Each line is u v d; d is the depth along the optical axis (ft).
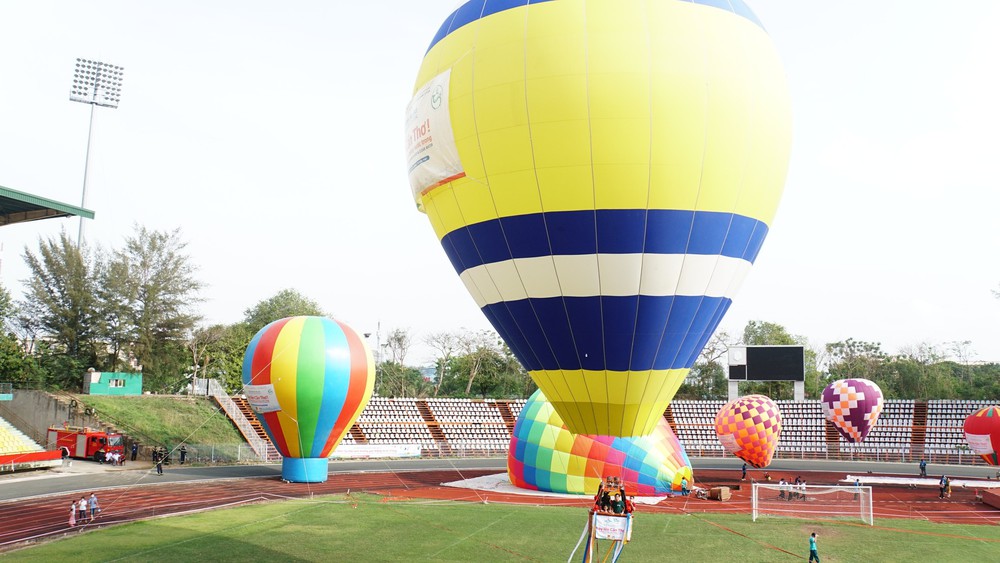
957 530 94.38
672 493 121.70
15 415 187.21
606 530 53.67
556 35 64.08
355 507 106.42
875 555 77.71
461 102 67.56
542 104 63.26
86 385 201.16
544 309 68.18
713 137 64.13
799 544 82.89
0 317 220.64
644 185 63.52
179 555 72.18
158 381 235.81
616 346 67.82
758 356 237.86
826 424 234.58
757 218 70.49
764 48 69.77
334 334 128.77
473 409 247.09
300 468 134.21
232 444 180.34
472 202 69.21
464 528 89.66
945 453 217.97
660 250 65.21
